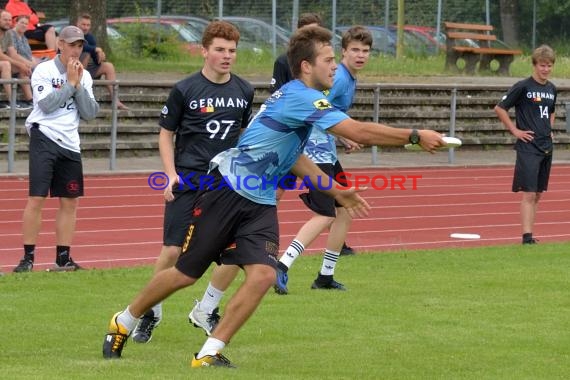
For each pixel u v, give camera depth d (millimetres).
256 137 15195
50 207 33375
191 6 70562
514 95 28594
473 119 55344
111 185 38812
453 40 68500
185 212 17969
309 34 15242
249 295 15258
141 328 17609
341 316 19578
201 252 15445
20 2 46125
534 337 17969
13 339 17422
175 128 18172
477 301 20984
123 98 48219
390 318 19438
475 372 15656
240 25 70875
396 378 15219
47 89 23234
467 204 37469
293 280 23172
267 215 15461
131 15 69375
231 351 16859
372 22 74438
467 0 78875
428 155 50906
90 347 16969
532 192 28891
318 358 16438
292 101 14930
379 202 37156
